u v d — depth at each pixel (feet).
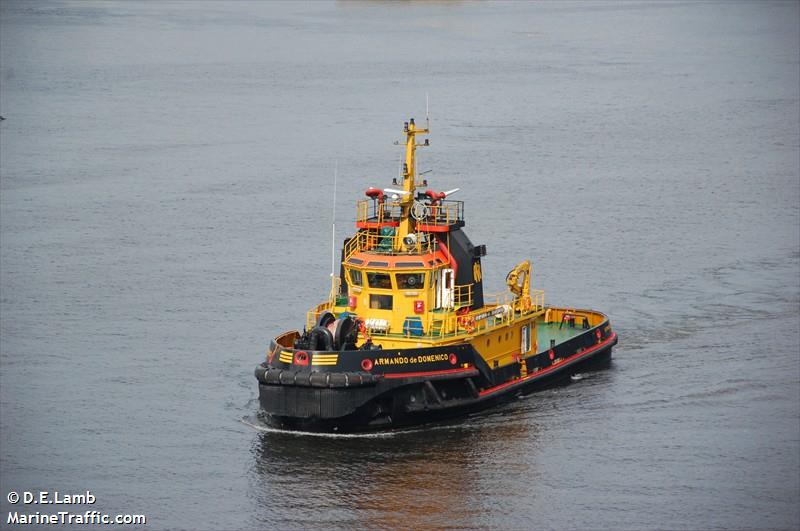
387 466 615.16
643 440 649.61
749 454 634.02
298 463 619.67
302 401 626.64
